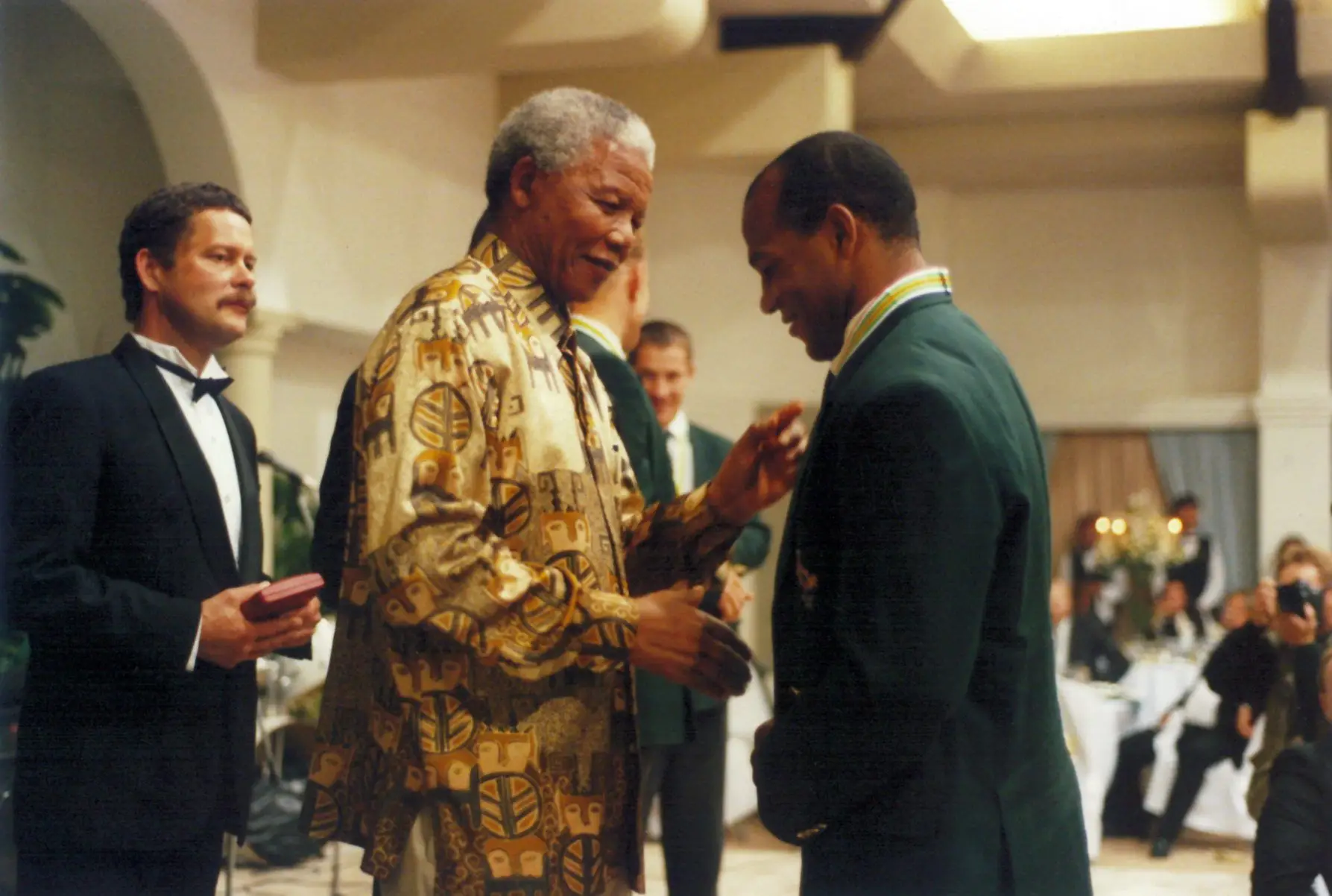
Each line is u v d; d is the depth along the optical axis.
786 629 1.63
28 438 2.02
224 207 2.24
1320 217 8.73
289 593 1.93
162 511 2.08
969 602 1.48
